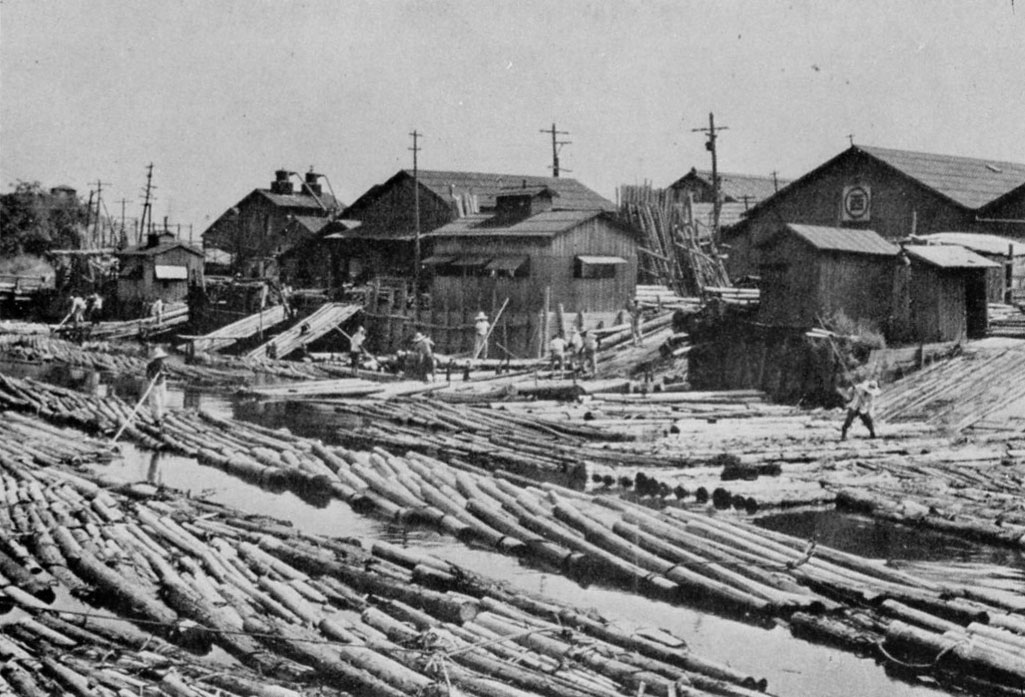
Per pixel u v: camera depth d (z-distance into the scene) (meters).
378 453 20.80
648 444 22.36
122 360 42.28
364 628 10.58
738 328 30.27
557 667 9.59
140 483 17.58
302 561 13.20
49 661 9.55
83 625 10.79
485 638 10.31
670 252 44.66
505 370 36.00
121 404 27.84
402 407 28.39
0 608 11.59
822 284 28.34
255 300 49.62
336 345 46.16
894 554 14.47
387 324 43.91
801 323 28.77
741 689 9.19
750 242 43.94
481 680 9.16
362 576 12.39
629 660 9.75
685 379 32.47
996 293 33.38
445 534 15.68
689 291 44.12
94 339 53.81
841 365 27.47
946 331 28.84
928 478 18.84
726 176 59.38
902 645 10.65
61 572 12.63
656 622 11.92
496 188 50.28
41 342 48.66
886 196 38.34
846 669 10.56
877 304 29.38
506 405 28.69
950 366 27.44
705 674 9.67
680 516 15.15
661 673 9.53
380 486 17.67
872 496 17.28
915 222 35.22
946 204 36.34
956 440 22.39
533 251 39.22
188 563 12.70
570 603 12.36
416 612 11.12
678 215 45.19
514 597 11.66
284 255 59.06
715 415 26.41
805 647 11.20
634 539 14.02
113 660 9.79
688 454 20.95
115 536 13.99
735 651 11.05
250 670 9.74
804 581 12.53
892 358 27.78
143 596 11.48
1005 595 11.81
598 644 10.12
